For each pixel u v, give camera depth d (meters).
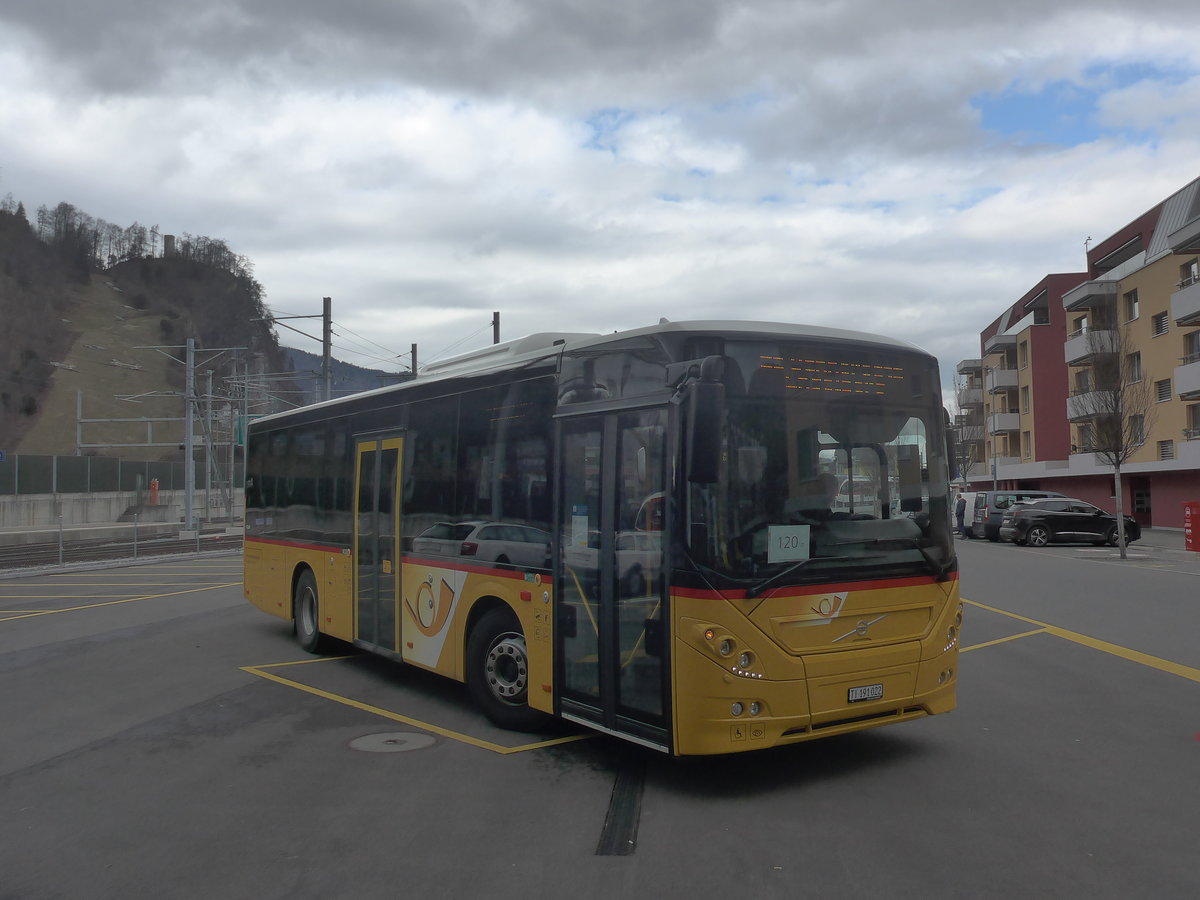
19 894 4.43
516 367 7.22
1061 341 56.28
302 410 11.26
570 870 4.58
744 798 5.62
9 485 43.41
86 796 5.89
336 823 5.32
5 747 7.11
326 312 31.75
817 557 5.70
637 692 5.84
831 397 5.96
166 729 7.57
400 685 9.22
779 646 5.50
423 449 8.46
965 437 69.75
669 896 4.26
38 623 14.32
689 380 5.57
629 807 5.49
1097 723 7.36
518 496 7.09
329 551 10.27
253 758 6.68
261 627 13.29
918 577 6.08
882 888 4.30
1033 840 4.88
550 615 6.66
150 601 16.98
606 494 6.19
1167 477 38.81
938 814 5.30
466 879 4.50
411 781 6.07
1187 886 4.30
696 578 5.43
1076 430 48.38
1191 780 5.91
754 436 5.66
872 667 5.78
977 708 7.90
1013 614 13.62
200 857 4.85
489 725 7.57
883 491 6.07
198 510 59.84
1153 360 39.44
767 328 5.90
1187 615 13.41
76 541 38.97
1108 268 47.97
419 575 8.38
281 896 4.36
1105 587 17.22
